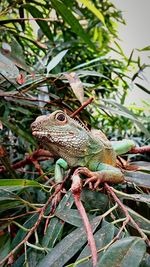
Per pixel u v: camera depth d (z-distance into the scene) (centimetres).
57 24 55
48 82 36
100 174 25
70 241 22
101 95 62
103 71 60
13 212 31
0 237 26
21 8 41
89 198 26
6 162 33
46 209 27
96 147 29
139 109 63
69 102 41
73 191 21
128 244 18
